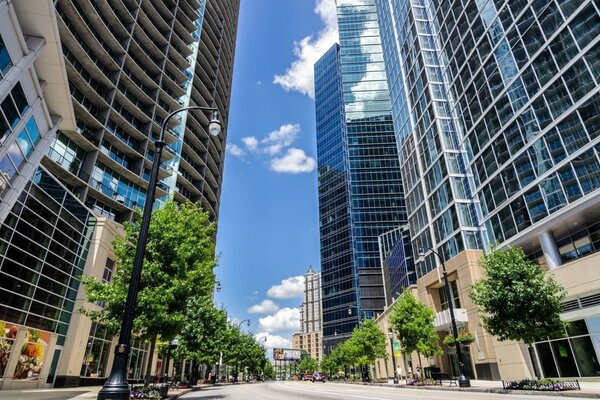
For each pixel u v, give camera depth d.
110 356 31.09
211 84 66.88
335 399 13.56
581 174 22.70
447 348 36.28
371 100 115.12
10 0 11.39
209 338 33.03
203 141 64.44
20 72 12.34
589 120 22.56
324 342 102.69
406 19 54.28
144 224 9.05
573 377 21.72
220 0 79.81
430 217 42.47
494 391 17.08
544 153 25.86
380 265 97.56
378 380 47.03
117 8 45.84
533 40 27.91
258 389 26.12
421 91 47.31
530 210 26.75
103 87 42.19
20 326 21.23
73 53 38.09
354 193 104.75
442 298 38.69
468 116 37.12
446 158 39.22
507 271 18.64
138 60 49.44
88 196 38.25
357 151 109.12
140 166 45.00
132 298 8.21
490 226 31.91
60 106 16.17
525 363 25.30
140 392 13.69
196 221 19.98
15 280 21.11
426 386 24.58
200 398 17.02
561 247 24.67
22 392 17.66
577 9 24.05
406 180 52.31
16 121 13.29
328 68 139.12
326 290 107.44
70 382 25.14
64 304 25.91
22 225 21.94
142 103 48.69
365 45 122.00
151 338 16.44
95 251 29.23
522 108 28.52
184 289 16.47
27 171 14.73
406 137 52.84
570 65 24.28
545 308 17.48
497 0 32.72
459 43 39.75
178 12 59.56
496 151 31.55
